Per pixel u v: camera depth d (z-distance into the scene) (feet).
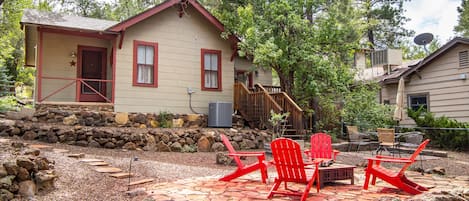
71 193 15.83
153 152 30.58
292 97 41.98
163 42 39.83
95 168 20.67
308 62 39.50
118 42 37.55
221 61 43.29
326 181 19.13
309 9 41.42
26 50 45.47
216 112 38.93
